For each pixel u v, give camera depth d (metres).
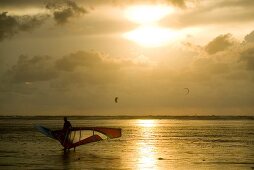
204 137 87.31
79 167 37.31
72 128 52.53
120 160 42.62
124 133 110.88
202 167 37.75
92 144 64.44
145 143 68.06
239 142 70.69
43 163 39.66
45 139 74.56
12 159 42.47
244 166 38.50
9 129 127.25
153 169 36.41
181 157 45.62
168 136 92.19
